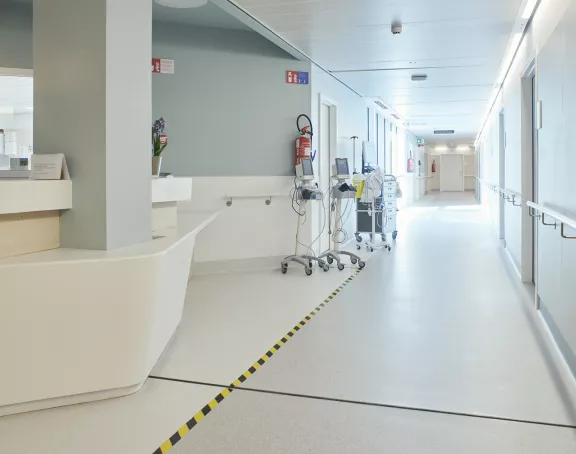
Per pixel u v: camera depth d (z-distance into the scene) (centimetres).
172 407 246
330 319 401
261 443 211
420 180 2209
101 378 249
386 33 527
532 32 466
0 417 235
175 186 438
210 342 345
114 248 266
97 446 209
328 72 719
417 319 398
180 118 586
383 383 273
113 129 265
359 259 636
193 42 589
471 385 269
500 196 846
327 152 766
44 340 233
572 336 276
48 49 267
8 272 218
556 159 323
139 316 250
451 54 614
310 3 441
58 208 257
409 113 1207
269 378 281
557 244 322
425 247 798
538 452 201
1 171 502
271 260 636
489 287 512
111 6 261
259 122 619
